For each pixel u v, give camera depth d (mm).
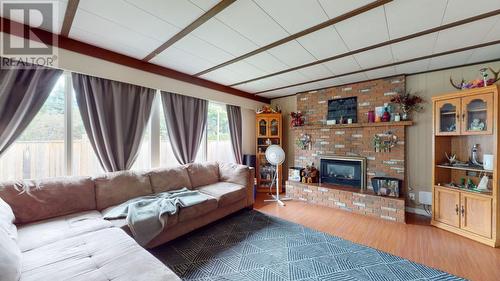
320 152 4297
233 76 3578
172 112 3395
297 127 4520
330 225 2902
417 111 3316
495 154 2297
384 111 3473
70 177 2193
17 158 2166
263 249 2273
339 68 3152
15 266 1046
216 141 4457
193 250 2252
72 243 1436
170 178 2975
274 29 2061
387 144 3465
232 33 2143
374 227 2824
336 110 4105
